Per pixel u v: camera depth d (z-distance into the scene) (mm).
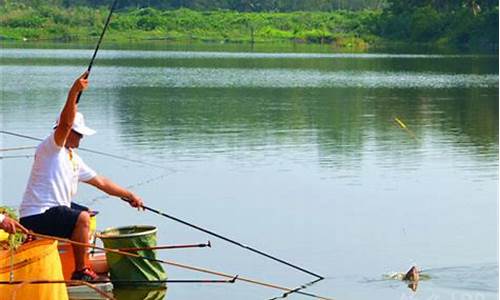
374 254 16188
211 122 35094
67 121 13219
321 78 62656
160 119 35969
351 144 29281
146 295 13969
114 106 41219
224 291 14188
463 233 17703
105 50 106750
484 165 25297
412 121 36375
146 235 14281
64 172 13508
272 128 33250
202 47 119438
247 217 18891
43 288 12289
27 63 76438
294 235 17469
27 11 139000
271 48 119188
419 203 20312
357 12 146500
